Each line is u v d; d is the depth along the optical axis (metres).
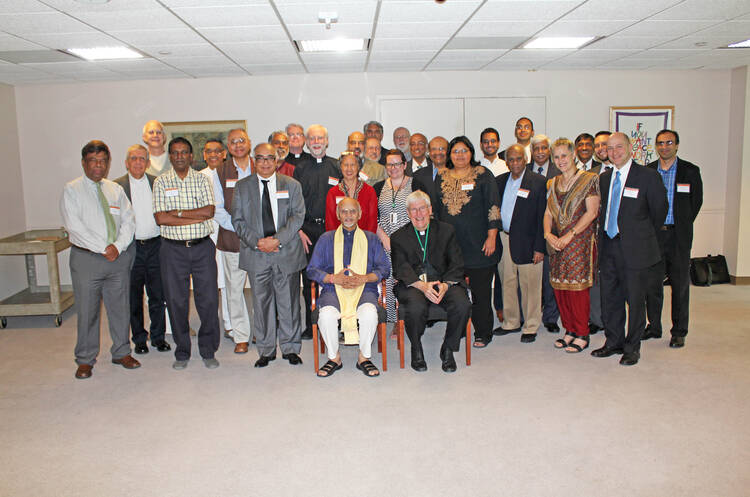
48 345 4.78
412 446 2.81
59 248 5.45
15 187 6.73
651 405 3.24
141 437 2.98
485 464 2.63
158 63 5.70
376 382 3.68
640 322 3.86
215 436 2.97
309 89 6.81
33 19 3.92
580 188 3.95
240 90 6.79
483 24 4.48
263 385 3.68
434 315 3.86
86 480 2.58
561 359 4.05
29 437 3.02
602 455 2.69
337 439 2.90
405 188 4.43
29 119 6.80
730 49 5.66
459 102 6.91
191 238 3.87
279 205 3.87
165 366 4.11
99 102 6.78
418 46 5.26
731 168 6.98
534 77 6.92
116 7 3.70
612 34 4.94
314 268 3.87
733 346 4.29
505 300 4.67
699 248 7.17
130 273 4.20
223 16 4.00
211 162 4.75
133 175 4.21
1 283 6.24
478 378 3.71
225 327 4.85
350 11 4.00
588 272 4.06
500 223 4.24
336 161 4.59
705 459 2.64
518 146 4.28
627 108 7.02
